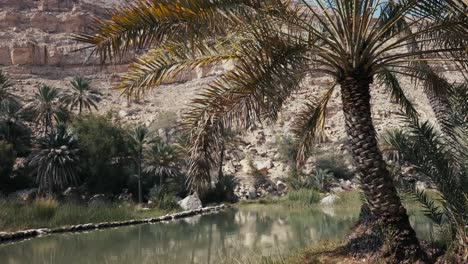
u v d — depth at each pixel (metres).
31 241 16.62
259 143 49.19
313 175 41.09
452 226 6.41
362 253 6.79
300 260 7.79
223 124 5.69
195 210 28.95
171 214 26.72
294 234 15.88
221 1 4.74
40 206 21.39
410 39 7.00
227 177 39.31
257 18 5.02
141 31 4.73
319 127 9.42
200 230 19.45
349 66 6.26
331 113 55.06
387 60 6.26
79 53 77.38
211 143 5.85
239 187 40.59
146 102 65.62
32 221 20.12
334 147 47.62
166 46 5.53
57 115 46.50
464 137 6.36
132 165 37.41
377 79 8.91
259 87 4.74
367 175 6.27
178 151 35.16
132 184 35.88
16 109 43.31
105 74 73.94
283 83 4.86
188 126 6.02
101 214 23.41
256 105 5.05
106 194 34.59
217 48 5.62
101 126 37.12
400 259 6.18
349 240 7.38
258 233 17.22
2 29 80.12
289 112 50.03
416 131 6.80
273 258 8.91
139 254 13.45
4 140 36.94
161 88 71.31
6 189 33.50
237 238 16.08
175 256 12.84
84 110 61.19
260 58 4.81
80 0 89.31
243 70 4.83
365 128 6.30
